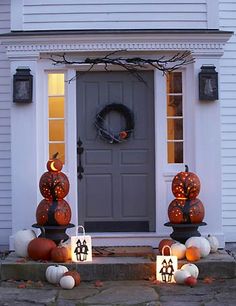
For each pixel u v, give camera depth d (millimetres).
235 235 8672
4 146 8750
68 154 8312
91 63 8188
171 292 6512
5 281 7027
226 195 8680
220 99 8625
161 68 8258
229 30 8750
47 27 8258
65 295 6422
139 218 8500
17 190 8141
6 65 8758
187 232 7570
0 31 8750
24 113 8156
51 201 7535
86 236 7211
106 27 8258
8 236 8688
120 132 8414
